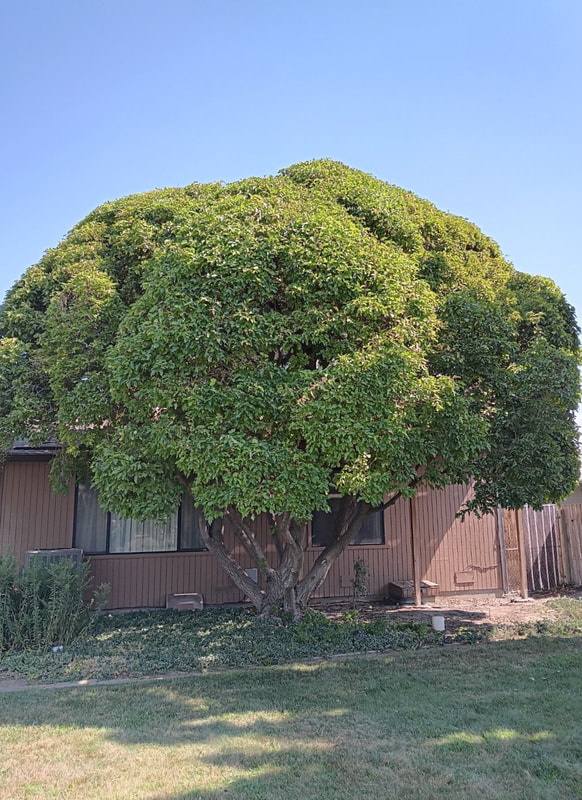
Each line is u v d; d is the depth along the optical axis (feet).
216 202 26.32
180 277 23.09
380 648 26.32
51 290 29.68
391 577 40.19
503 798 12.55
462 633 28.89
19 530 33.65
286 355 25.03
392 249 26.22
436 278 29.37
